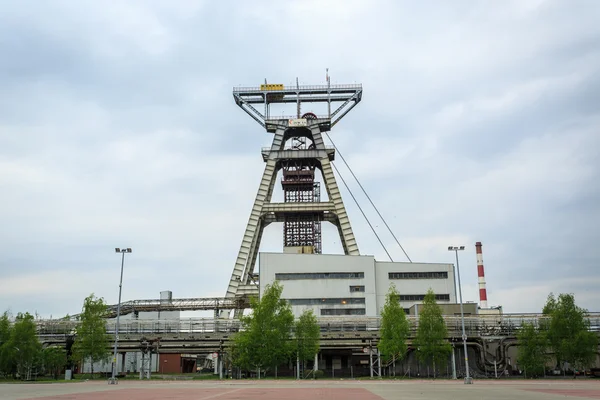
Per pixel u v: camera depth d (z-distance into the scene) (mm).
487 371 88250
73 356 81438
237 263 136250
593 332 84875
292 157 149625
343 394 38500
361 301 115875
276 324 80812
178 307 132875
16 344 78562
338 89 159500
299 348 81250
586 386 53719
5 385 57344
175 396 36031
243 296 132375
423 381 71250
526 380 75250
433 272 119125
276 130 155625
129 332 90375
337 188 144750
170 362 128500
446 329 83312
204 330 92125
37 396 35688
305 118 157375
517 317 93375
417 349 83812
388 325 81625
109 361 93375
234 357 84250
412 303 117250
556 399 32250
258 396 35906
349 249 137875
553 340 82375
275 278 117750
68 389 47375
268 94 159750
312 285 117125
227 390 45250
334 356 95125
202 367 153625
